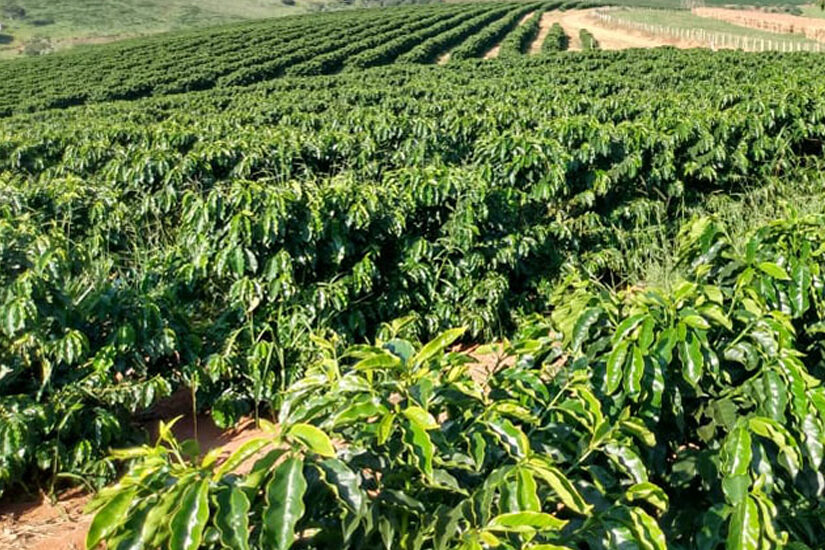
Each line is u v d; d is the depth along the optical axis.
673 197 8.70
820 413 2.41
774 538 2.12
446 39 45.59
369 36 48.75
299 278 5.74
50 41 85.62
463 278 6.43
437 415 2.49
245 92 27.30
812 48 41.47
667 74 23.03
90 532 1.80
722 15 70.56
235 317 5.55
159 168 8.70
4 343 4.49
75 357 4.43
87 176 11.19
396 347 2.59
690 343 2.56
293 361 5.36
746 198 8.82
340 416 2.08
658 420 2.59
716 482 2.54
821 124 9.48
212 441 5.12
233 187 5.84
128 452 2.10
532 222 7.50
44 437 4.43
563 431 2.46
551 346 3.11
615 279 7.66
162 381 4.74
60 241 5.22
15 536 4.01
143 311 4.88
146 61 41.53
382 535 2.05
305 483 1.84
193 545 1.72
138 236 8.18
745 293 2.97
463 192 6.58
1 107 30.73
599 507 2.22
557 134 8.33
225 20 113.81
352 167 10.23
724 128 8.89
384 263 6.37
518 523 1.87
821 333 3.17
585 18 62.72
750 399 2.66
